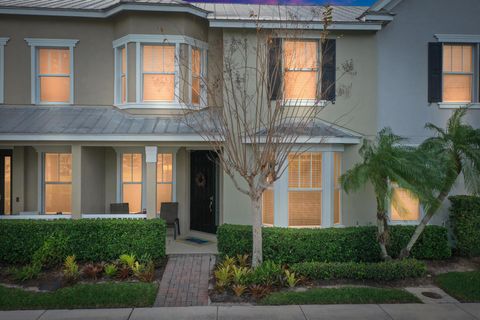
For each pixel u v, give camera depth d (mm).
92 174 9992
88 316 5797
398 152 7289
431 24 9898
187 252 9133
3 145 9852
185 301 6480
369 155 7617
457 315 5914
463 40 9891
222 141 7855
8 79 10398
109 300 6297
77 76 10570
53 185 10742
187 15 10133
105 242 8266
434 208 7730
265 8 11234
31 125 9148
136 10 9875
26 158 10695
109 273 7445
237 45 9258
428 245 8641
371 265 7488
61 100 10711
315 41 9734
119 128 9156
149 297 6445
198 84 10484
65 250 8125
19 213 10422
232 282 7047
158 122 9672
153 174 9117
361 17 9609
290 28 9109
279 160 8195
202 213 11305
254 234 7492
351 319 5730
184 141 9016
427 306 6277
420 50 9898
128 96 10195
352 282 7379
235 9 11039
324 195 9234
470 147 7363
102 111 10383
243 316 5840
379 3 9609
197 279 7457
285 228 8547
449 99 10078
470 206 8898
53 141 8883
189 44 10188
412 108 9867
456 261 8703
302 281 7273
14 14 10148
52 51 10664
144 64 10289
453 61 10078
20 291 6625
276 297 6477
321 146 9203
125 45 10211
